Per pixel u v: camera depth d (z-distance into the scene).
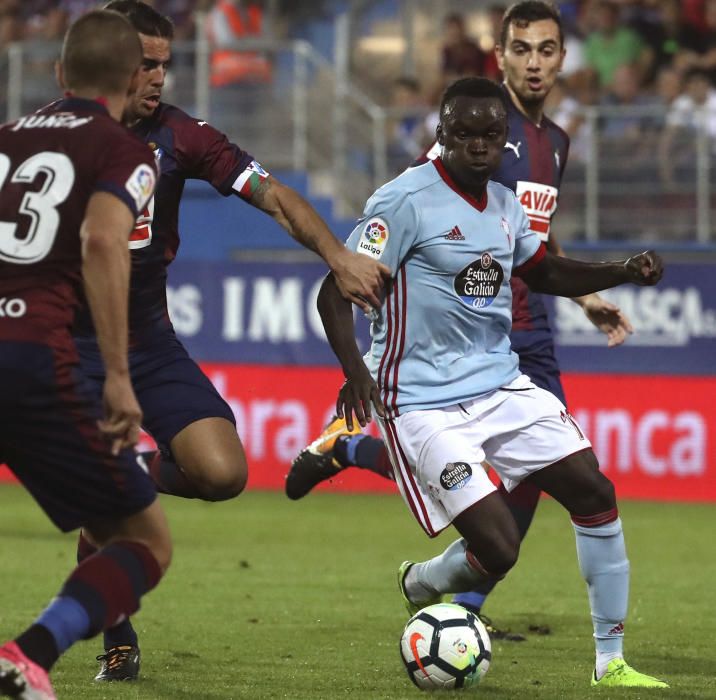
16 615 23.98
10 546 34.31
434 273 18.16
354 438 23.36
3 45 62.59
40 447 13.83
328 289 18.20
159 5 61.94
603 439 48.59
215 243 54.66
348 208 56.84
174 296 49.75
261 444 50.03
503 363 18.58
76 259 13.84
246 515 43.06
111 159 13.73
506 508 17.83
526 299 23.55
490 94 17.95
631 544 37.19
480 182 18.20
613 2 59.69
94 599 13.57
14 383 13.51
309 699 16.98
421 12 67.50
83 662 19.58
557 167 23.70
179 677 18.53
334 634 22.78
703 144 53.03
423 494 18.31
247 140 57.72
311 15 68.38
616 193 53.66
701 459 48.06
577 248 52.91
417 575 19.94
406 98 58.94
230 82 57.72
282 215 18.69
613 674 18.16
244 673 18.97
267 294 49.62
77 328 18.88
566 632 23.58
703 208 53.19
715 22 59.44
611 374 48.56
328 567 31.91
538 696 17.34
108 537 14.66
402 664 19.83
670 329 48.31
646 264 19.03
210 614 24.83
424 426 18.06
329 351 49.50
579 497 18.06
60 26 62.38
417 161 20.09
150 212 18.88
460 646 17.56
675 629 24.05
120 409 13.26
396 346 18.41
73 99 14.46
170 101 57.62
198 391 19.02
